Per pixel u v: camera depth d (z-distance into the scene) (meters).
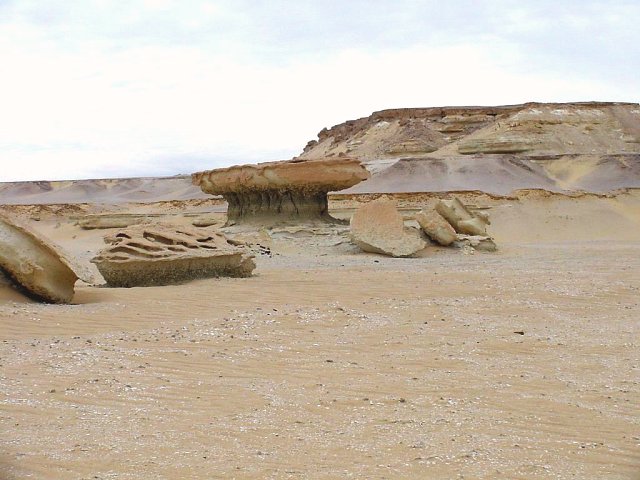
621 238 49.16
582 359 9.57
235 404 7.41
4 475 5.43
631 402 7.57
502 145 97.31
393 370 8.89
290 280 17.89
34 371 8.59
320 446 6.16
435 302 14.13
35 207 65.06
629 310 13.50
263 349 9.98
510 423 6.83
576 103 106.06
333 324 11.86
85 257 28.48
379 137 112.56
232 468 5.63
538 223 53.75
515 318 12.57
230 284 16.81
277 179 33.66
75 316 12.30
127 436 6.38
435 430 6.61
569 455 5.96
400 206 59.91
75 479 5.39
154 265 16.77
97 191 120.25
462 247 30.17
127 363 9.07
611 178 86.88
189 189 112.69
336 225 34.16
